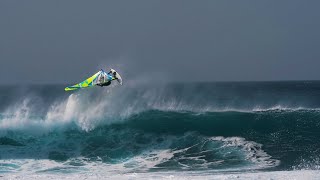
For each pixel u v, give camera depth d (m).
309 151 79.56
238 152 79.88
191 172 66.62
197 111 107.44
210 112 105.88
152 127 95.31
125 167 72.62
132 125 96.62
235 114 102.94
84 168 72.38
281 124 95.94
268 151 80.06
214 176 56.75
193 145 85.56
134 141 88.94
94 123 96.31
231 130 93.06
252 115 102.00
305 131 91.62
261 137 89.12
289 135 89.69
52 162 76.44
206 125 96.00
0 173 68.44
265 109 111.00
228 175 56.91
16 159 77.69
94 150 83.81
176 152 81.56
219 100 181.62
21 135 90.69
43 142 88.06
